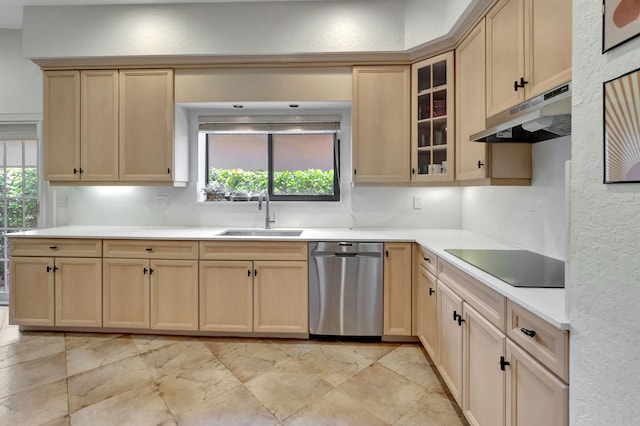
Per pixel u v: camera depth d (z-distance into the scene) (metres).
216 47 2.73
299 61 2.79
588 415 0.87
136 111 2.86
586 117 0.89
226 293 2.60
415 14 2.57
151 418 1.71
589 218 0.87
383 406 1.82
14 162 3.37
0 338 2.62
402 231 2.96
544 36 1.50
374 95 2.74
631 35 0.74
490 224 2.53
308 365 2.24
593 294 0.85
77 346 2.49
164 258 2.61
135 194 3.28
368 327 2.55
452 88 2.47
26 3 2.76
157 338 2.64
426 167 2.68
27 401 1.84
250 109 3.12
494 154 2.04
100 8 2.78
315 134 3.32
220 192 3.26
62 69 2.88
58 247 2.65
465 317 1.60
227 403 1.84
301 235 2.67
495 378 1.32
